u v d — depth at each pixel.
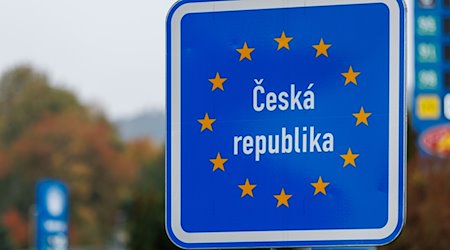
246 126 6.77
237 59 6.80
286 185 6.73
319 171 6.70
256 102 6.77
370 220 6.68
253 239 6.75
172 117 6.85
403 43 6.68
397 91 6.68
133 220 60.81
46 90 101.81
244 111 6.78
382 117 6.68
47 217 39.56
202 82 6.83
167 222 6.83
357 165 6.68
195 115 6.83
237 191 6.77
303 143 6.72
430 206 28.02
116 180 100.31
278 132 6.74
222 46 6.82
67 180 98.38
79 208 97.88
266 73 6.77
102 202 99.19
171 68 6.86
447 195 28.39
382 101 6.69
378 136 6.68
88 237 97.31
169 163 6.84
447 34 39.16
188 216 6.82
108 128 102.88
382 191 6.67
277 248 6.77
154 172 100.94
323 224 6.70
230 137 6.79
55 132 100.00
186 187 6.82
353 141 6.69
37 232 39.59
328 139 6.71
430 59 39.12
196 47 6.84
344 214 6.69
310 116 6.72
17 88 102.06
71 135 100.12
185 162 6.83
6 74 102.25
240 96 6.79
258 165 6.75
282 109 6.75
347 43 6.72
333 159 6.70
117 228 91.12
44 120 100.88
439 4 39.06
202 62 6.84
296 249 6.77
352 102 6.70
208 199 6.80
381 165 6.67
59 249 40.28
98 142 100.88
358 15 6.71
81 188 98.38
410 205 28.25
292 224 6.72
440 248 27.77
